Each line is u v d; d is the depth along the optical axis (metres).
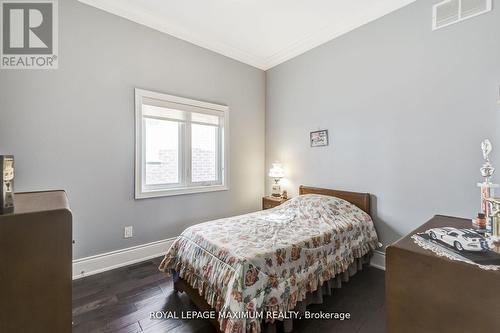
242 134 3.68
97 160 2.40
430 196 2.22
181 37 2.95
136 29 2.62
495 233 1.08
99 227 2.44
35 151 2.10
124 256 2.58
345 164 2.89
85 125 2.33
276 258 1.56
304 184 3.39
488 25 1.88
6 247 0.76
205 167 3.30
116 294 2.03
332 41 3.00
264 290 1.43
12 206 0.82
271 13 2.60
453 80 2.06
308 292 1.74
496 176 1.86
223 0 2.39
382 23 2.52
